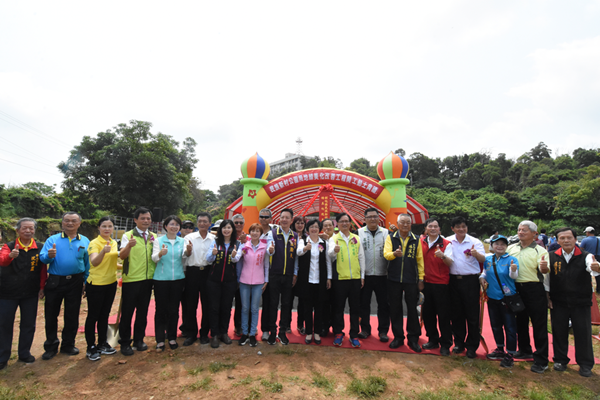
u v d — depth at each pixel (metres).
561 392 3.44
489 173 47.94
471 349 4.30
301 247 4.59
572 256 3.94
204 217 4.61
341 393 3.31
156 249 4.28
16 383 3.42
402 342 4.59
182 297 4.71
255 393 3.24
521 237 4.22
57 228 19.39
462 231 4.42
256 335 4.55
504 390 3.48
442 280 4.39
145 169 25.39
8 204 22.14
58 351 4.20
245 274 4.53
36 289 3.97
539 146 61.47
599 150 53.69
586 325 3.86
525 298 4.13
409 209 10.23
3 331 3.73
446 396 3.26
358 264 4.66
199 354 4.18
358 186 8.76
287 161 82.31
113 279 4.16
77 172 25.88
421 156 56.22
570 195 34.03
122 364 3.88
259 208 8.59
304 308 4.82
